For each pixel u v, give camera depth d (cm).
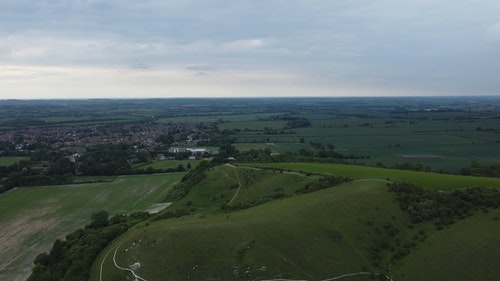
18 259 11700
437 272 8275
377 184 11969
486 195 10306
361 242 9469
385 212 10406
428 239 9319
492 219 9331
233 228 9619
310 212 10444
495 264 8044
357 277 8519
